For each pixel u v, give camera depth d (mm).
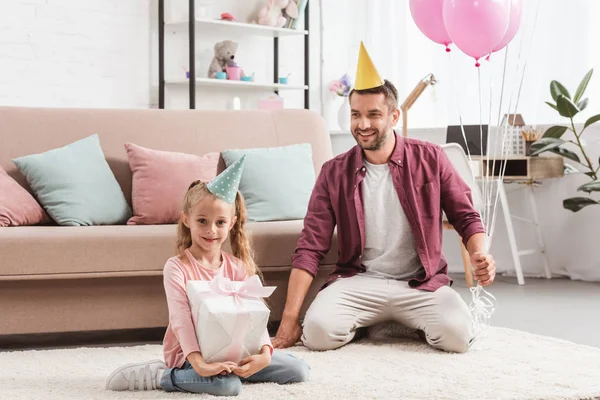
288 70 5902
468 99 4992
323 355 2479
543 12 4691
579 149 4609
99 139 3348
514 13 3160
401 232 2705
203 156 3375
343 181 2773
